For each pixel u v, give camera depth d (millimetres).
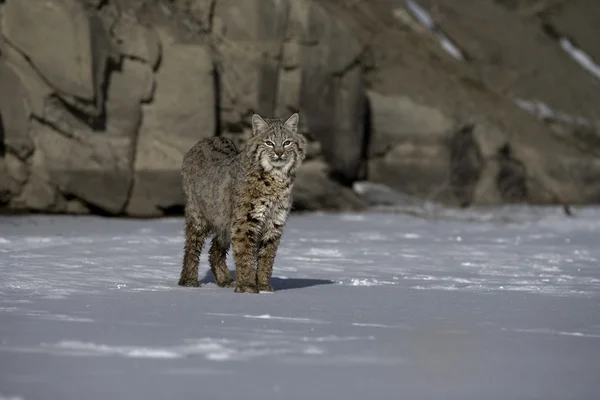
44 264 25922
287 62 60844
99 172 49156
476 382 11961
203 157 24375
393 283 24641
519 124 81250
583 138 90562
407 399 10969
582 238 42938
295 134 22828
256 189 22281
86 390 11008
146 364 12539
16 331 14969
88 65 49188
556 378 12336
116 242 33469
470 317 18109
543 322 17656
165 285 23156
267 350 13766
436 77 76500
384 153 69750
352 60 64375
